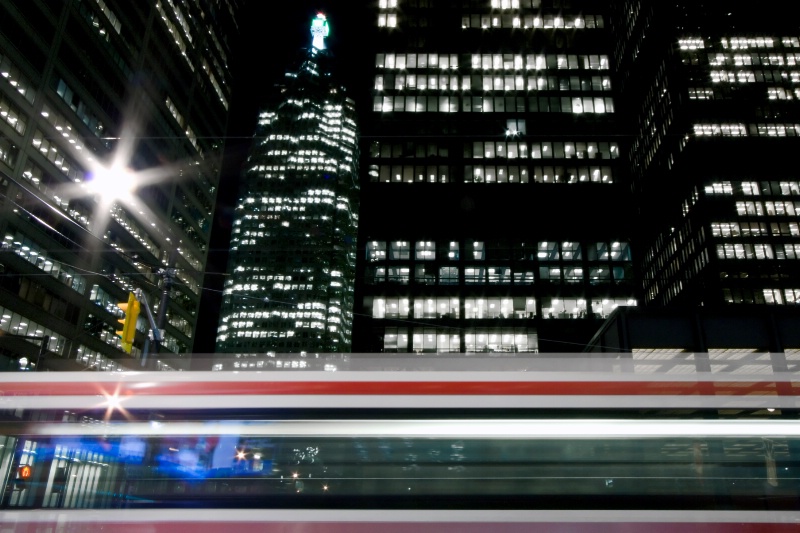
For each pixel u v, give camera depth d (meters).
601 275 71.88
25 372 5.86
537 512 5.13
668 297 118.81
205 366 49.94
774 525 5.15
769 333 21.22
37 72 69.94
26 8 67.94
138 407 5.63
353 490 5.23
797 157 107.38
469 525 5.07
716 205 104.88
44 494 5.26
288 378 5.72
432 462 5.35
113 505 5.22
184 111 106.62
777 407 5.71
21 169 67.69
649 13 131.75
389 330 68.12
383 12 84.19
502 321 69.19
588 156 77.38
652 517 5.14
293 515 5.12
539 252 72.69
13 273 65.88
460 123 78.69
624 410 5.59
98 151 82.00
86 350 78.12
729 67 115.00
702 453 5.44
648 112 132.25
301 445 5.44
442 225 73.31
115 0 85.31
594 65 82.44
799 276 100.12
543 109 79.69
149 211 94.31
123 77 87.81
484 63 82.12
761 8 118.06
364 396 5.60
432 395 5.61
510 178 75.88
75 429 5.56
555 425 5.50
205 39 114.81
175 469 5.37
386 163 76.00
